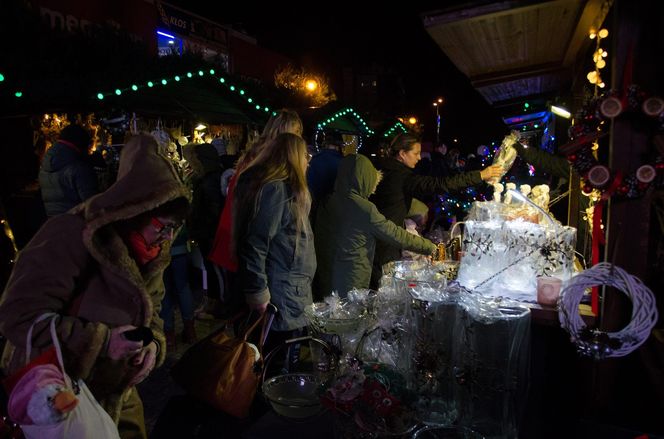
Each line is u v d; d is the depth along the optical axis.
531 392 2.20
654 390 1.99
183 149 4.52
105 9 7.10
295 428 2.16
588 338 1.83
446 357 2.15
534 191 2.92
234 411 2.35
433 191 3.83
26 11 4.90
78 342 1.57
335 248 3.36
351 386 1.99
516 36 3.01
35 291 1.55
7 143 5.27
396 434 1.94
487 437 2.10
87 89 4.54
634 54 1.84
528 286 2.32
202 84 6.53
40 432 1.48
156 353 1.86
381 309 2.49
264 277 2.76
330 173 4.06
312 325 2.59
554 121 5.53
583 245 3.57
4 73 4.39
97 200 1.68
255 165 2.82
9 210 5.09
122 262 1.68
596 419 2.07
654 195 1.90
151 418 3.09
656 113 1.77
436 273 2.67
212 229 4.30
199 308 5.11
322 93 12.02
